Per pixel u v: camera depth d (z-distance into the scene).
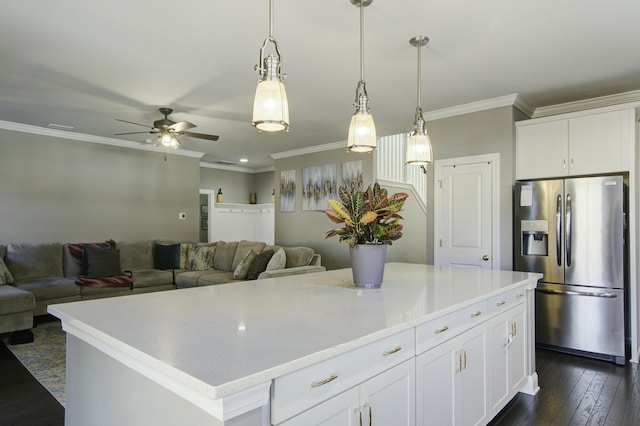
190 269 5.91
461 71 3.34
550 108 4.37
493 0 2.28
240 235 8.98
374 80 3.54
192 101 4.14
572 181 3.58
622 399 2.68
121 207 6.16
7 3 2.31
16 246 4.88
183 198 6.95
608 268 3.39
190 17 2.47
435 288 2.18
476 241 4.24
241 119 4.84
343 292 2.04
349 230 2.19
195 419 0.98
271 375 0.96
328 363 1.16
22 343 3.82
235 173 9.38
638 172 3.55
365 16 2.45
